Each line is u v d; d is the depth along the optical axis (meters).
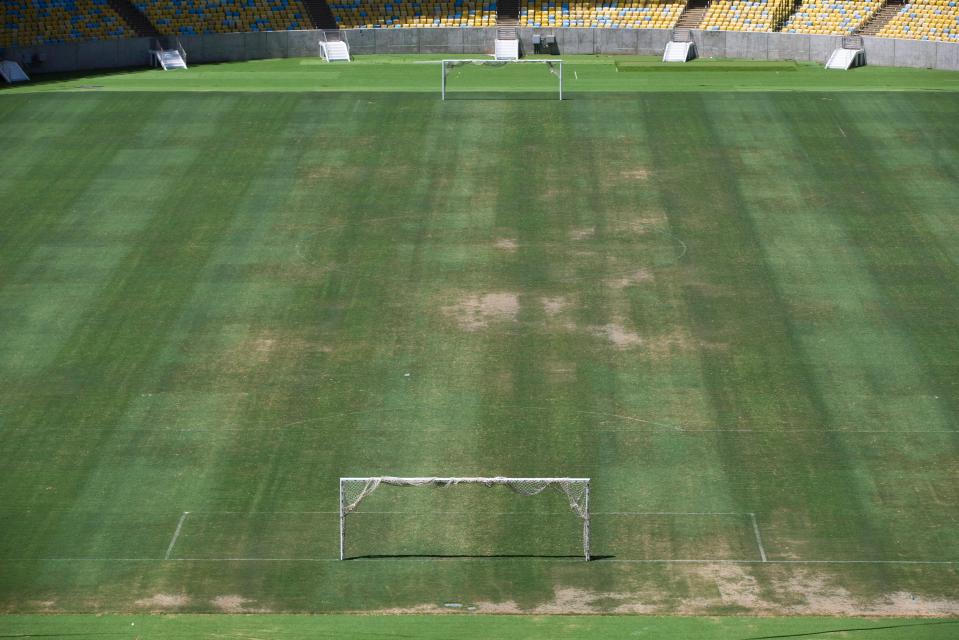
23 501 45.75
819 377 52.34
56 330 56.22
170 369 53.44
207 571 42.44
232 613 40.38
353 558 43.00
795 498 45.53
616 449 48.12
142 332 56.09
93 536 44.03
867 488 45.97
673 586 41.47
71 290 59.44
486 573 42.25
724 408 50.44
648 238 63.56
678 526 44.25
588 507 43.34
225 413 50.53
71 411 50.72
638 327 56.00
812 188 68.50
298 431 49.41
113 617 39.84
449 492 46.06
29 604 40.81
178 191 68.56
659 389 51.62
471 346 54.72
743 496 45.66
